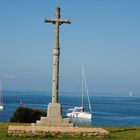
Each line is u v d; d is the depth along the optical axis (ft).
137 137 101.45
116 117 437.58
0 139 89.71
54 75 111.24
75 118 384.88
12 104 653.30
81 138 95.61
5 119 335.47
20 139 91.04
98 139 94.84
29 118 179.11
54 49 111.96
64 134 97.14
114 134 106.52
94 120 383.65
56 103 110.73
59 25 113.60
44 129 97.66
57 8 114.01
